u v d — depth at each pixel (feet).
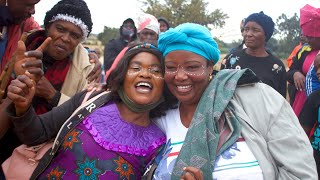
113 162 7.73
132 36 21.24
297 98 16.65
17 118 7.86
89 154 7.75
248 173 7.11
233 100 7.67
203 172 7.06
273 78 16.20
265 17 16.37
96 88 8.80
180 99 7.90
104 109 8.20
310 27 16.08
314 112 12.12
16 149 8.45
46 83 8.98
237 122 7.38
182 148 7.42
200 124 7.38
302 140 7.30
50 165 8.08
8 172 8.36
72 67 9.71
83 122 8.05
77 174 7.73
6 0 8.94
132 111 8.25
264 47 16.81
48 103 9.23
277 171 7.36
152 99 8.12
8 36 9.18
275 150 7.30
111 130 7.99
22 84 7.45
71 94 9.65
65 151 7.92
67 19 9.07
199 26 7.78
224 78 7.82
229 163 7.18
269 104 7.56
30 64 7.70
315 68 13.93
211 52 7.74
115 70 8.23
